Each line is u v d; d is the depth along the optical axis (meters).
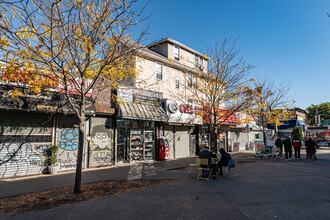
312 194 5.85
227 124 18.25
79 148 6.36
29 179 8.01
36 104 8.09
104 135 11.26
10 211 4.71
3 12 5.29
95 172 9.41
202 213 4.51
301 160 13.88
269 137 16.17
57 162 9.45
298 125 28.17
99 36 6.49
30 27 5.82
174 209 4.77
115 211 4.67
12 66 5.74
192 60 21.56
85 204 5.15
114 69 7.85
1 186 6.95
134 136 12.95
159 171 9.74
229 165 8.54
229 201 5.30
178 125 16.00
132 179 8.02
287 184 7.05
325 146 28.28
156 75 16.91
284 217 4.24
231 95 11.94
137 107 12.02
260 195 5.80
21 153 8.51
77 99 9.41
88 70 7.39
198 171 9.54
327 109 52.50
